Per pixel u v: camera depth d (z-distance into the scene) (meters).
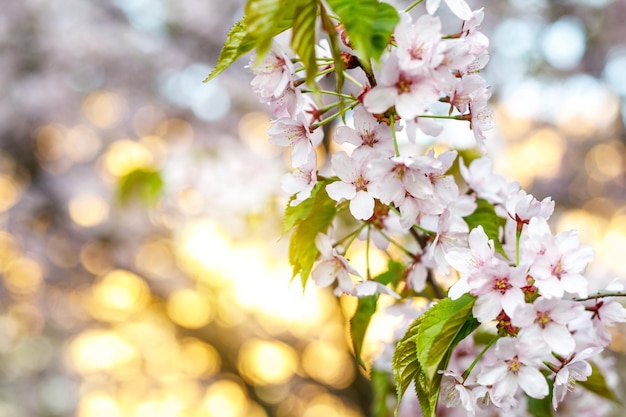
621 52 6.05
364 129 1.17
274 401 7.09
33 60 6.41
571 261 1.11
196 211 4.25
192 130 6.40
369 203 1.17
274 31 1.00
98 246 6.87
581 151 7.38
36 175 6.93
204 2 6.10
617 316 1.24
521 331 1.08
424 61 1.06
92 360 8.71
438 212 1.19
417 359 1.23
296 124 1.23
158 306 7.12
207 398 8.79
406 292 1.61
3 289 7.36
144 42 6.10
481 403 1.25
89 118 6.76
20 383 8.84
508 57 5.97
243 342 6.37
